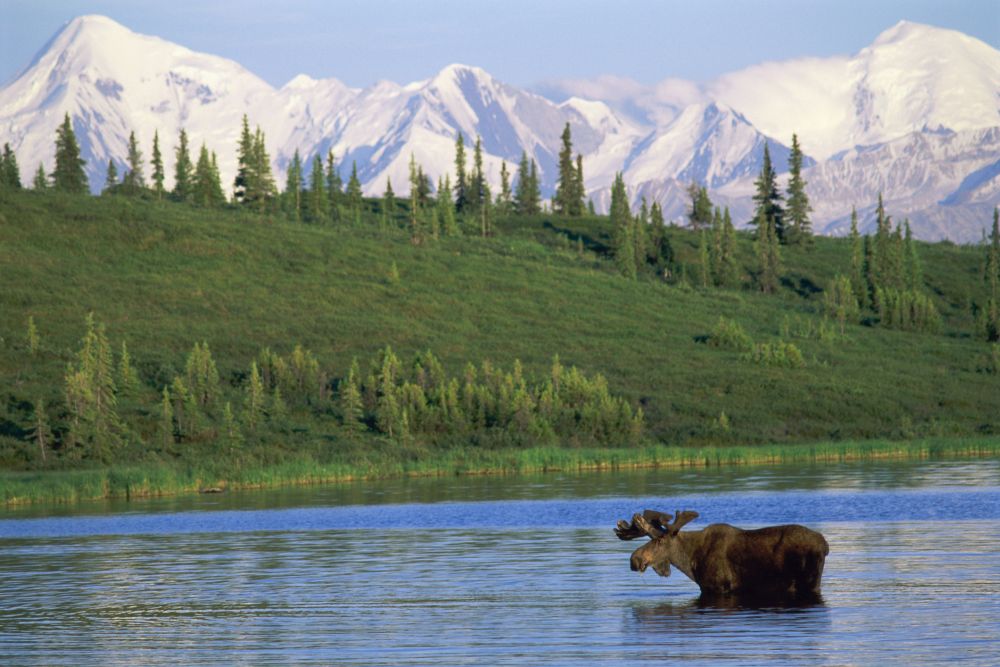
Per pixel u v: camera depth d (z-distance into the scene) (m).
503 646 72.81
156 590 99.00
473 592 93.94
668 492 195.25
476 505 181.00
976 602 81.81
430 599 91.00
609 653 69.94
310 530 150.00
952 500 165.25
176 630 80.75
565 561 111.62
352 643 74.81
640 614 82.38
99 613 88.06
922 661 64.94
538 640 74.31
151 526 163.88
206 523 165.62
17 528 167.25
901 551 109.62
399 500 197.88
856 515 148.38
